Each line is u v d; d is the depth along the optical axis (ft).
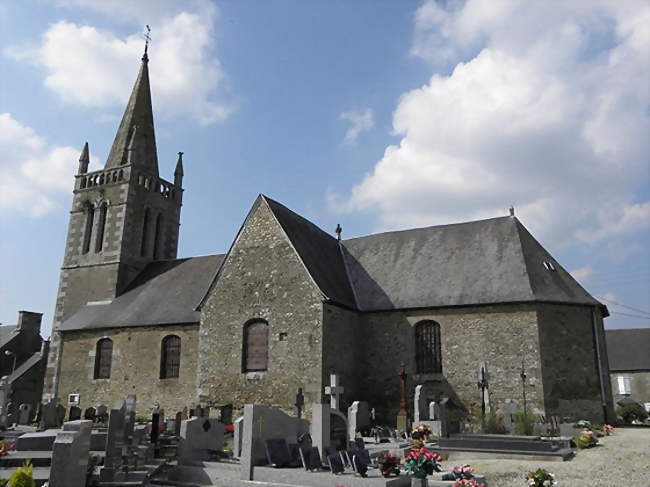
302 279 84.23
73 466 35.55
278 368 82.28
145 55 141.28
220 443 56.18
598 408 80.07
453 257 94.63
